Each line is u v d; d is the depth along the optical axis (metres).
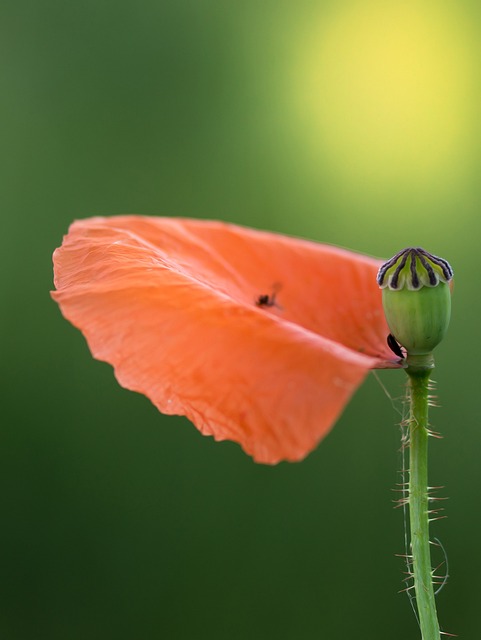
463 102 0.64
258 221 0.65
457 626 0.60
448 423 0.62
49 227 0.65
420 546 0.32
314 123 0.65
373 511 0.60
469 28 0.64
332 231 0.65
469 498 0.61
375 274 0.35
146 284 0.31
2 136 0.65
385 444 0.60
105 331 0.31
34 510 0.60
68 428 0.61
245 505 0.60
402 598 0.60
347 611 0.60
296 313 0.34
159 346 0.31
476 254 0.63
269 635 0.60
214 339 0.30
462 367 0.62
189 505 0.60
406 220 0.64
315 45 0.65
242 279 0.35
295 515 0.60
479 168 0.64
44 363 0.62
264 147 0.65
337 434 0.61
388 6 0.65
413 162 0.64
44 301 0.63
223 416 0.30
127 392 0.61
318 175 0.65
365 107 0.65
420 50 0.64
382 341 0.34
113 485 0.61
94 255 0.33
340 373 0.29
